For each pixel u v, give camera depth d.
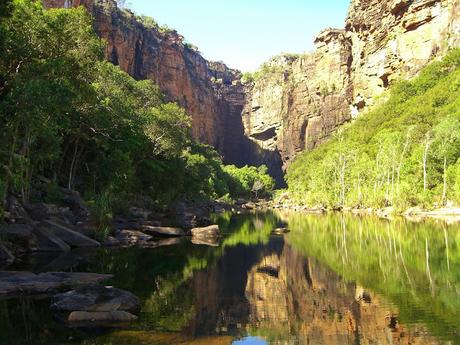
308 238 39.38
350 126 159.38
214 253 29.52
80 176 51.31
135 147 51.91
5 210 27.80
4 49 28.06
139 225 41.56
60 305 14.05
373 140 116.25
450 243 32.44
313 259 26.61
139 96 68.62
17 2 30.88
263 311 14.77
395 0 157.38
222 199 127.25
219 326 13.02
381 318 13.52
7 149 29.25
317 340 11.67
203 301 16.27
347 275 21.03
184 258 27.17
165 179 66.50
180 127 64.62
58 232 30.30
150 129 59.31
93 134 46.91
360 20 185.62
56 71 29.31
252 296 17.06
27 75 28.30
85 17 34.09
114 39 150.38
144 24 186.38
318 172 120.44
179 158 71.25
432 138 82.94
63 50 31.88
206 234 41.25
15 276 17.88
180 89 198.50
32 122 28.47
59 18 31.34
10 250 25.28
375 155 106.75
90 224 34.62
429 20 146.75
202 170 100.50
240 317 14.00
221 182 133.25
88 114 41.94
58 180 46.59
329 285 18.86
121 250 30.11
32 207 31.95
